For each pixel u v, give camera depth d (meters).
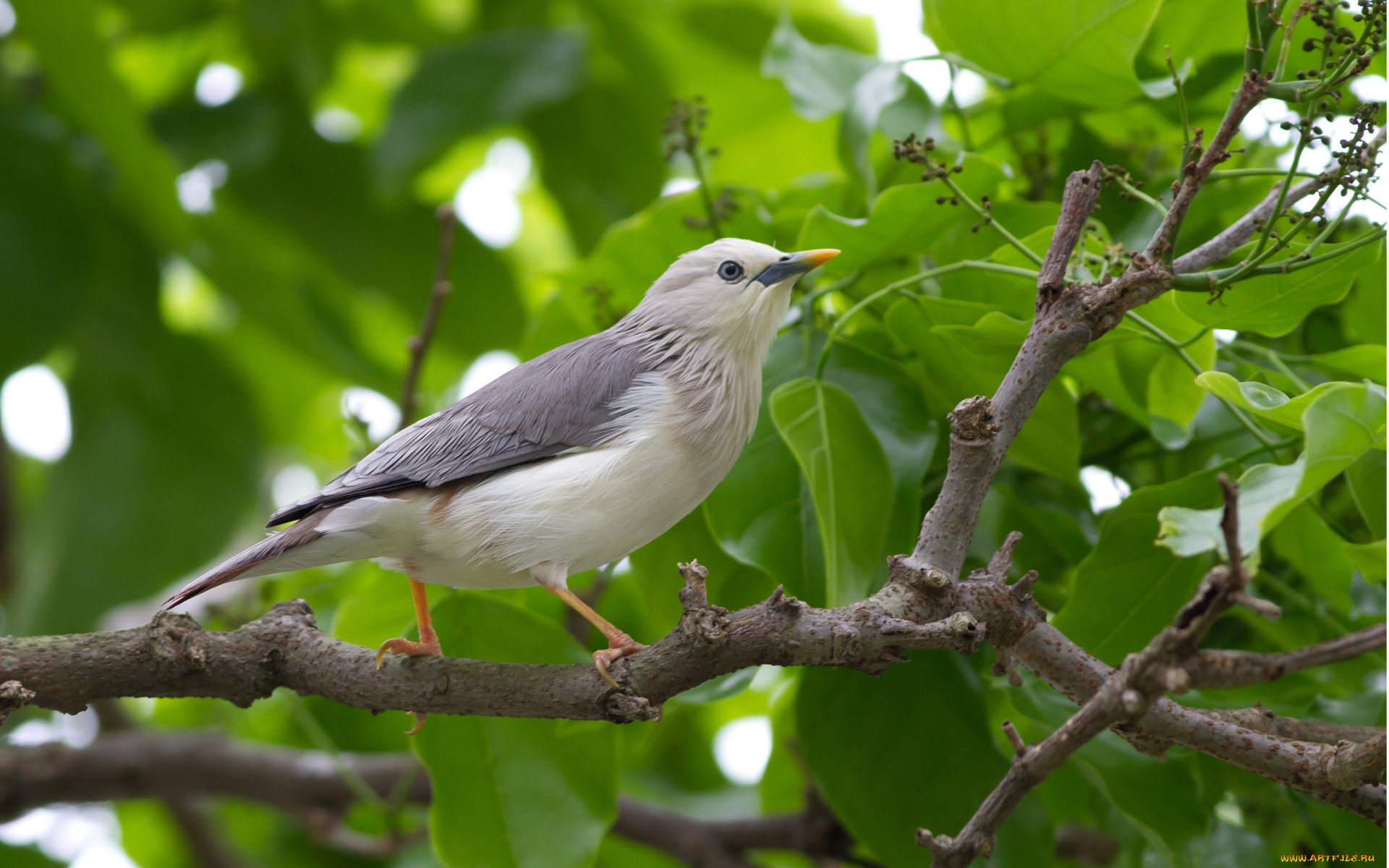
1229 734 5.86
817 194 8.83
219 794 11.02
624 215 13.61
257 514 13.47
